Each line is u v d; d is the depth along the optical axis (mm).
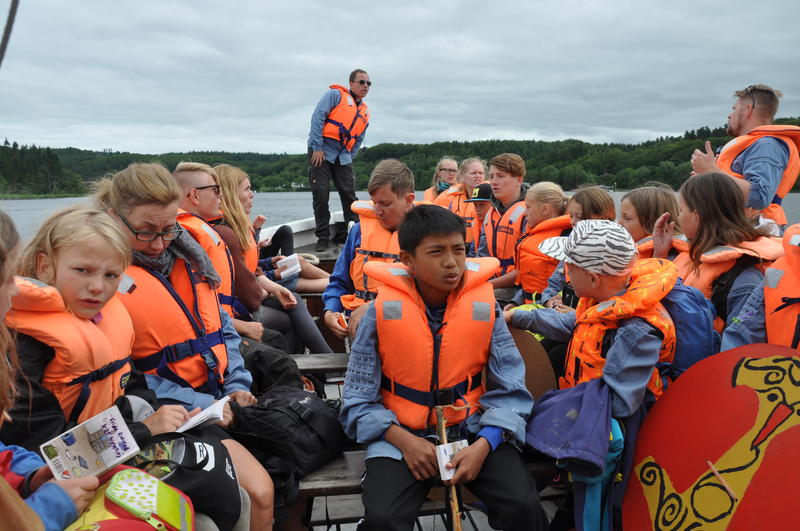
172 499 1618
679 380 2279
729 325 2439
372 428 2141
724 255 2559
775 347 2104
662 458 2172
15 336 1595
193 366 2402
